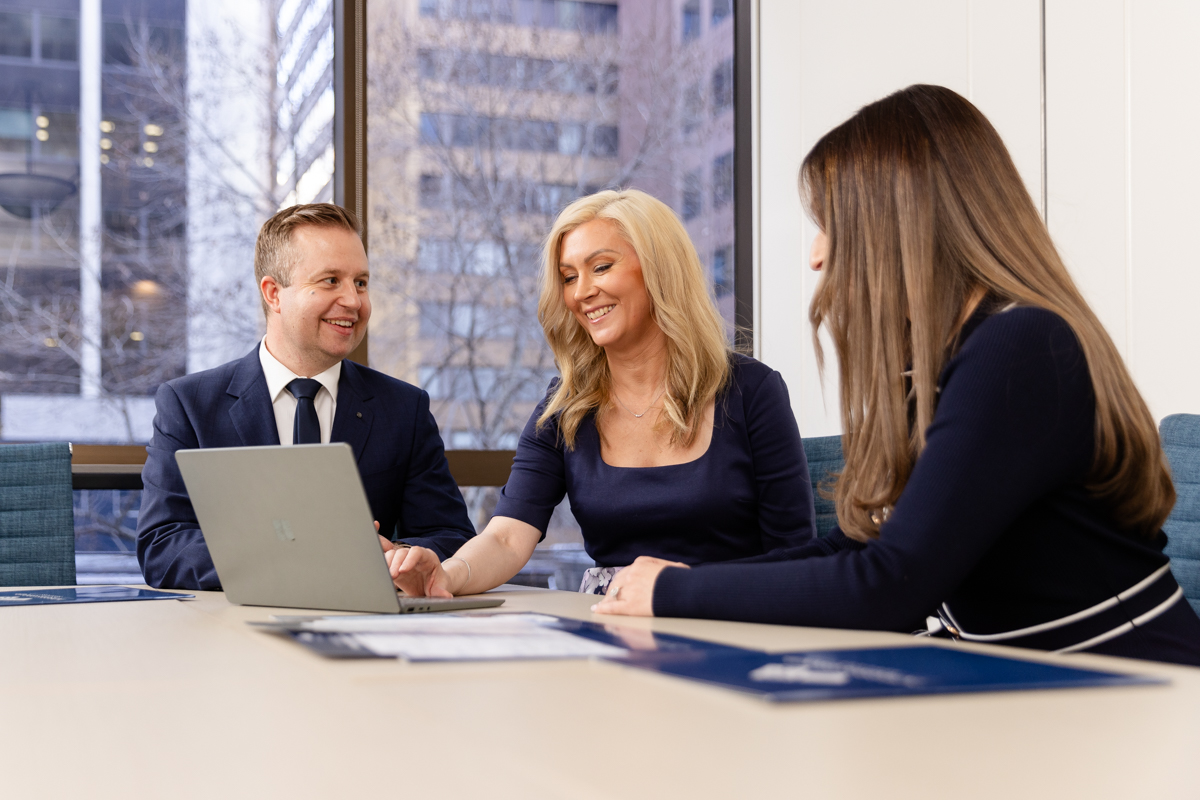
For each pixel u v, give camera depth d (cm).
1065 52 256
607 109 343
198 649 86
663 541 182
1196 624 101
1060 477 99
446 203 321
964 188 112
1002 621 106
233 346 301
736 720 53
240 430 204
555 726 52
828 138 124
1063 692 60
